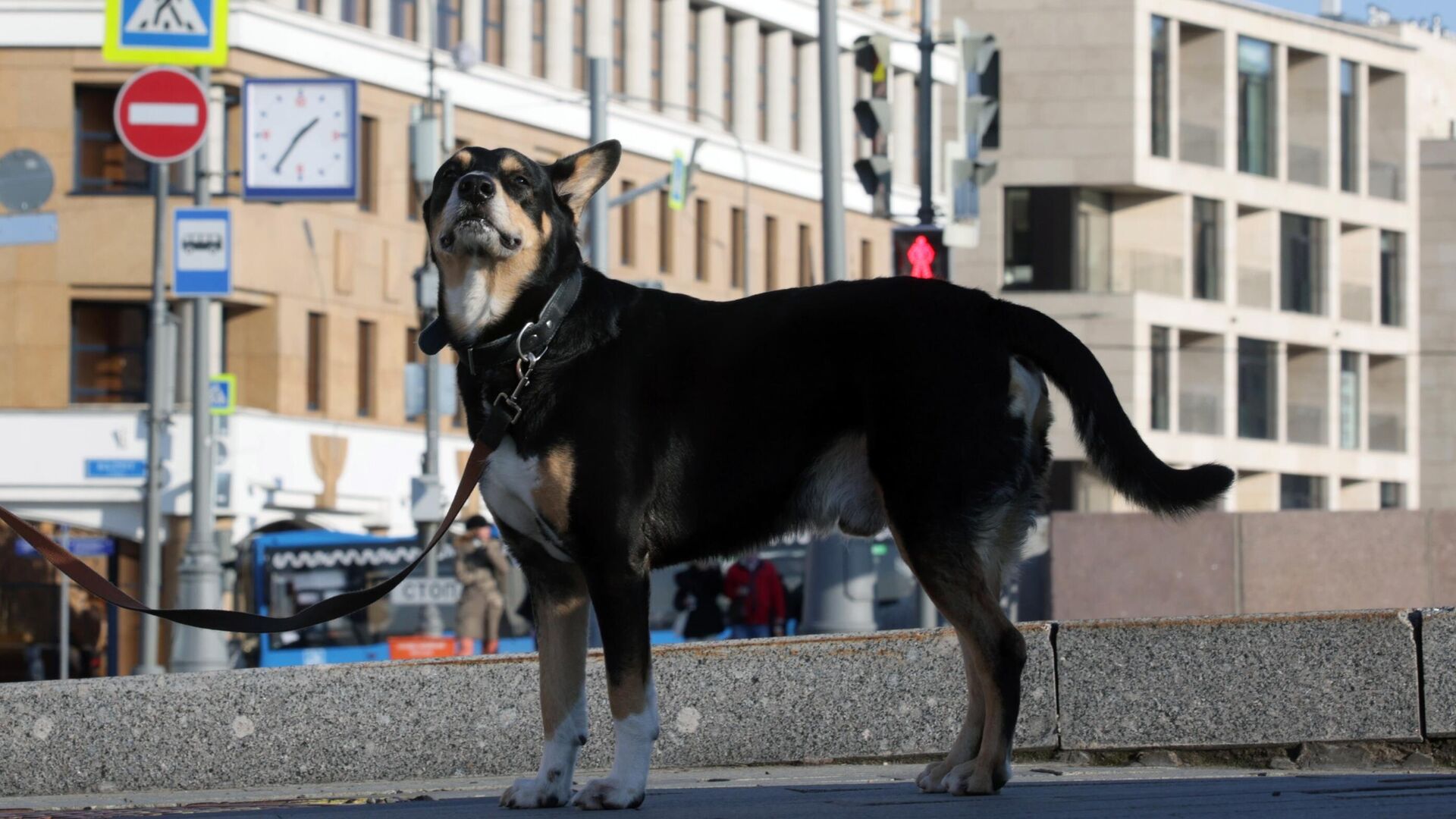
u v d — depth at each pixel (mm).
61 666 33781
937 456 6820
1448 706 8469
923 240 17734
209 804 7531
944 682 8812
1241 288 56656
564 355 6844
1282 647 8586
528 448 6816
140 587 35625
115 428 35031
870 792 7215
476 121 40969
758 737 8836
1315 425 58156
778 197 49031
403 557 29766
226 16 21953
